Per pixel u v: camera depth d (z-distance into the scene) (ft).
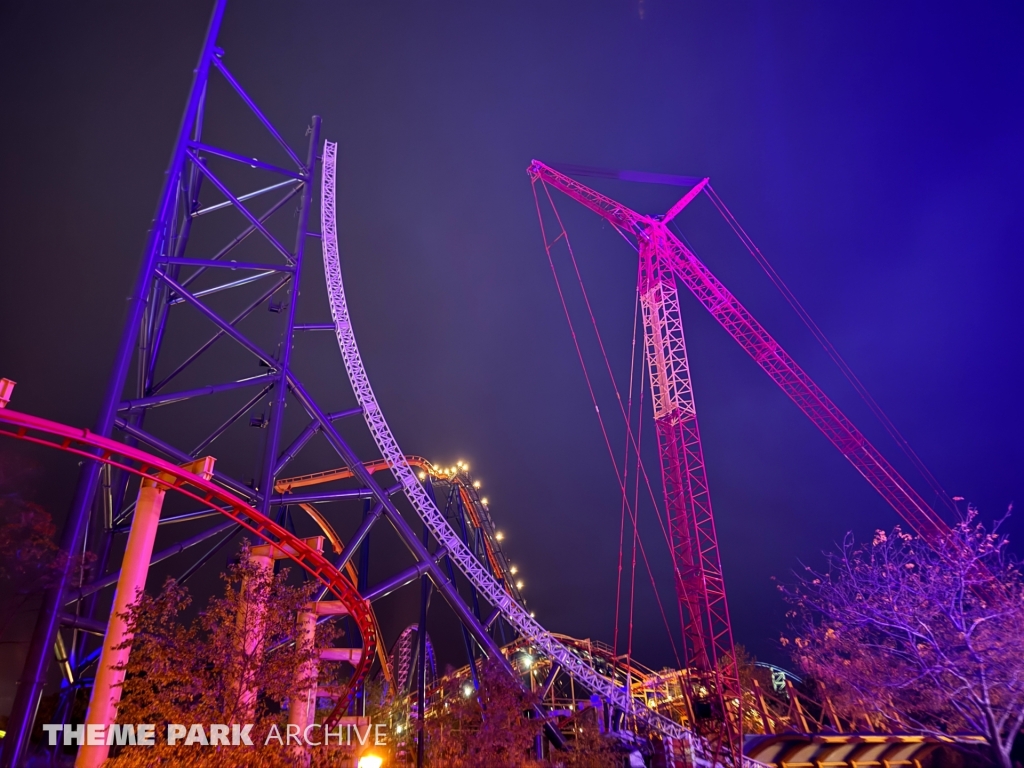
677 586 187.42
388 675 187.21
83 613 124.16
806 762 139.03
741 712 156.56
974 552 121.80
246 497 132.98
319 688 99.76
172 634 80.59
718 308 241.96
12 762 84.12
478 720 144.36
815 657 144.15
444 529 164.76
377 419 167.43
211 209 153.69
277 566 142.51
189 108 135.44
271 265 152.87
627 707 158.20
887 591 121.70
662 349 212.23
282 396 142.51
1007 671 112.37
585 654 212.02
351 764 106.32
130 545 91.66
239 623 84.38
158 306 143.33
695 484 195.21
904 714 136.36
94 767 80.43
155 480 93.91
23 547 120.88
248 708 78.33
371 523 152.35
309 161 172.35
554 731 154.71
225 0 146.00
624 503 223.51
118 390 108.47
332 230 187.83
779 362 249.14
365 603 127.85
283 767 77.41
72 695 119.34
